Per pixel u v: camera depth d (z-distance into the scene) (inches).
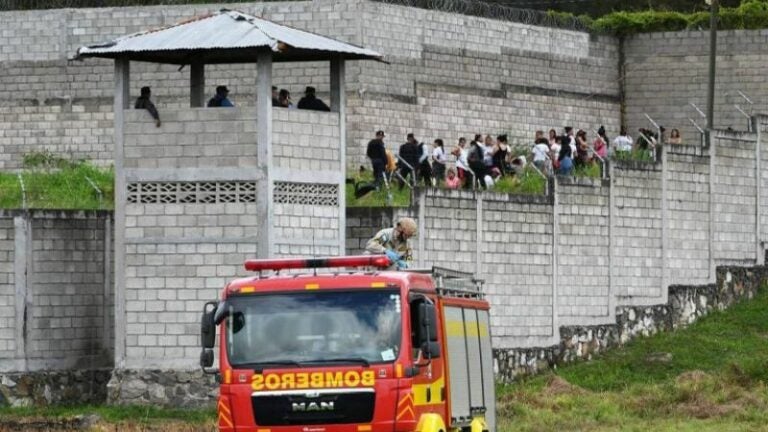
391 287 1998.0
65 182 3368.6
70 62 3890.3
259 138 2812.5
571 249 3491.6
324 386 1979.6
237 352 2003.0
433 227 3166.8
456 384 2138.3
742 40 4414.4
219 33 2819.9
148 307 2847.0
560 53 4306.1
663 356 3491.6
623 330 3595.0
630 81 4473.4
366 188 3203.7
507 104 4153.5
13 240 2970.0
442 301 2102.6
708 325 3720.5
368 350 1983.3
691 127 4441.4
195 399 2822.3
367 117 3821.4
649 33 4461.1
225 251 2824.8
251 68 3814.0
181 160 2837.1
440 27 3996.1
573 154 3762.3
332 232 2915.8
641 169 3649.1
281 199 2842.0
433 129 3971.5
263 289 2014.0
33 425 2650.1
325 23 3814.0
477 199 3272.6
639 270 3641.7
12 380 2957.7
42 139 3902.6
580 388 3235.7
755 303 3843.5
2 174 3604.8
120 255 2856.8
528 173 3575.3
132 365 2851.9
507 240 3344.0
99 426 2628.0
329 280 2006.6
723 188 3833.7
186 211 2837.1
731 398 3048.7
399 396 1973.4
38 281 2977.4
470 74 4067.4
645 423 2819.9
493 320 3309.5
